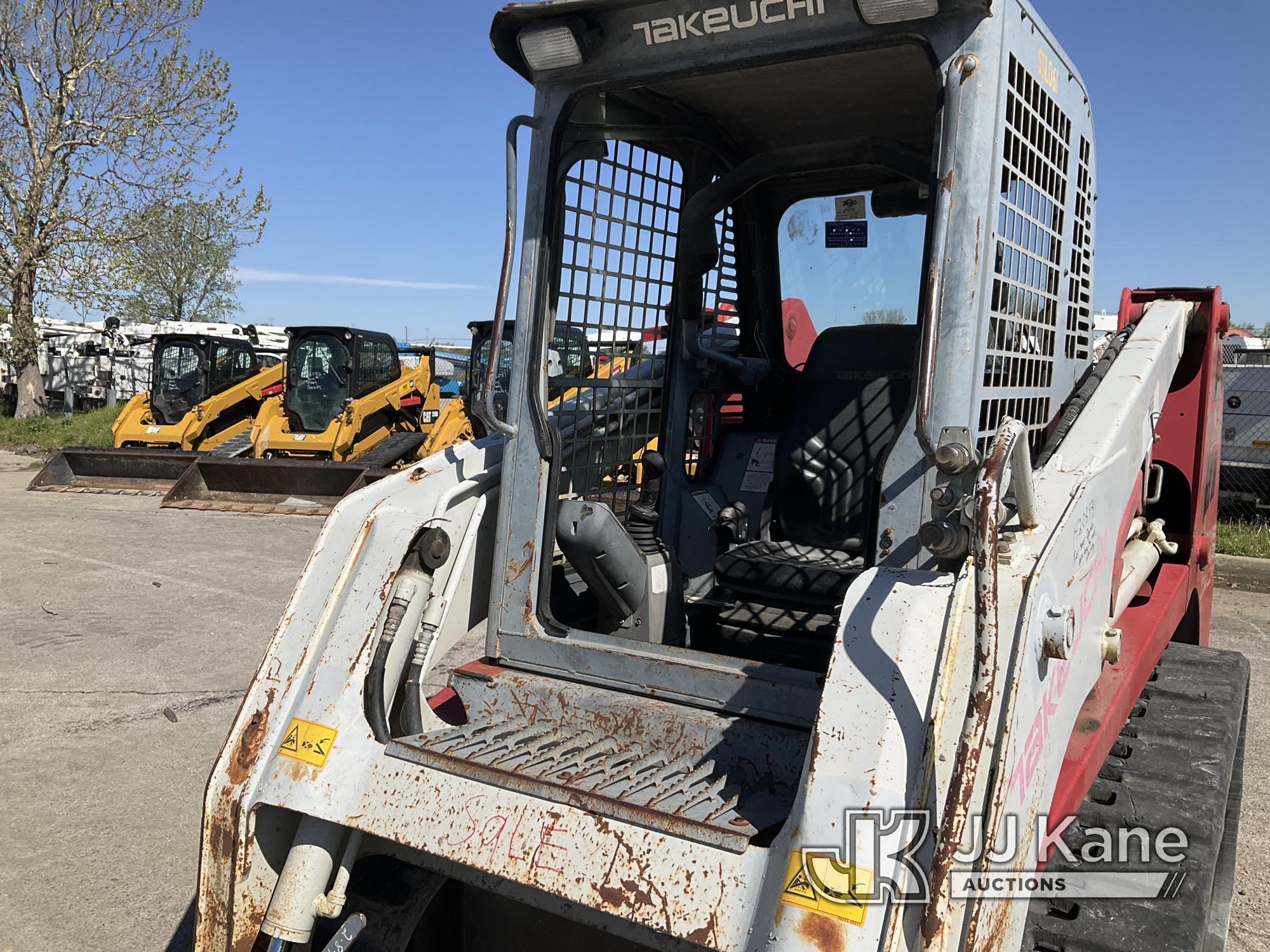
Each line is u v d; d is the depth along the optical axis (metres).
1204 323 3.53
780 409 3.71
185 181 21.56
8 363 24.64
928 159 2.90
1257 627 7.20
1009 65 2.11
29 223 21.36
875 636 1.78
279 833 2.16
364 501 2.46
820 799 1.66
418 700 2.44
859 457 3.02
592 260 2.84
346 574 2.31
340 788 2.06
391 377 14.77
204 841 2.14
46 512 11.29
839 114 3.02
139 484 13.09
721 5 2.25
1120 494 2.54
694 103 2.96
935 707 1.68
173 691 5.47
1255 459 11.20
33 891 3.44
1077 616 2.12
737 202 3.51
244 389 15.47
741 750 2.16
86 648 6.19
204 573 8.29
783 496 3.13
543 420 2.57
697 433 3.32
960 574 1.85
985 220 2.02
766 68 2.66
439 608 2.54
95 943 3.14
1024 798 1.79
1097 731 2.36
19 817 3.98
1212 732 2.95
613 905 1.76
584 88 2.50
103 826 3.93
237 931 2.08
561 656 2.50
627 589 2.73
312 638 2.26
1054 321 2.66
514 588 2.60
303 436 13.74
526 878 1.84
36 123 21.25
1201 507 3.77
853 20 2.13
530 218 2.59
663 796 1.91
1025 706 1.77
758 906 1.66
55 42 20.42
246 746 2.17
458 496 2.67
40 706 5.19
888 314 3.42
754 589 2.81
